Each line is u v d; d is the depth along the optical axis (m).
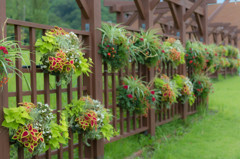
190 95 5.46
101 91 3.50
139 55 4.00
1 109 2.32
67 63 2.64
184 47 5.72
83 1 3.26
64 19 19.91
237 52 14.52
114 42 3.53
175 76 5.50
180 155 3.85
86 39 3.32
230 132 4.93
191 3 6.19
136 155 3.85
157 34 4.80
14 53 2.24
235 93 8.88
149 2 4.47
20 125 2.37
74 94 5.21
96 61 3.38
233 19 15.91
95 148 3.44
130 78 4.04
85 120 3.02
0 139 2.31
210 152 3.96
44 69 2.71
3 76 2.18
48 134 2.52
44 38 2.57
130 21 7.98
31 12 16.09
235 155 3.82
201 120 5.81
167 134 4.83
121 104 3.92
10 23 2.38
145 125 4.50
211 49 6.64
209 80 6.40
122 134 4.00
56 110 2.91
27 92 2.58
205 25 6.98
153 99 4.11
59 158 2.97
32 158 2.66
